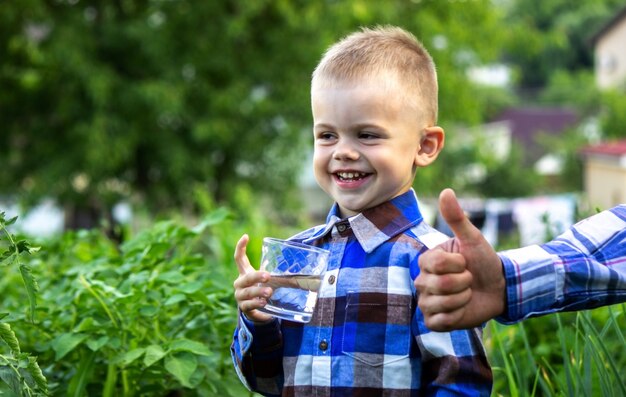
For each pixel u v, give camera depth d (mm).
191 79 14820
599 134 33500
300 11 14977
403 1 15828
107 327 2553
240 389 2688
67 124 14656
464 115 16844
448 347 1883
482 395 1904
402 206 2057
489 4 16641
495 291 1575
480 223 8289
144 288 2660
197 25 14812
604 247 1729
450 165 30297
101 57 14688
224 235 5215
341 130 2018
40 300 2822
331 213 2119
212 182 15711
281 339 2041
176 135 14812
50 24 14531
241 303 1958
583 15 55812
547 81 56844
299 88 14906
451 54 16156
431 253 1541
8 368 2053
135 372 2639
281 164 15867
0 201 15531
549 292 1609
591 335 2426
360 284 1978
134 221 14742
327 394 1956
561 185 34781
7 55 14867
